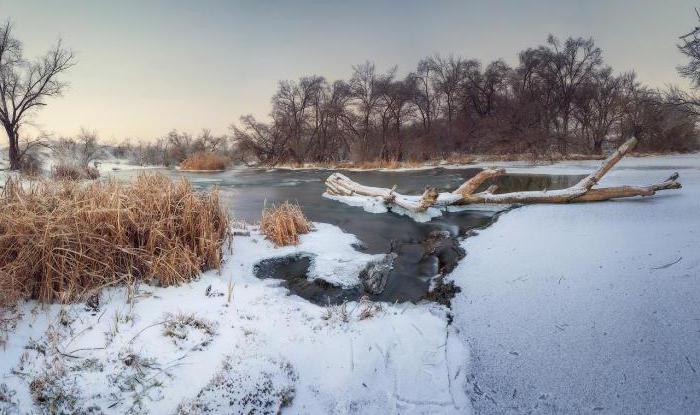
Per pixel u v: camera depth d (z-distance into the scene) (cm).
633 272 480
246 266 609
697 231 612
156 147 5053
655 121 3080
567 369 336
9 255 458
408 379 339
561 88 3731
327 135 4069
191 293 482
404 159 3528
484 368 351
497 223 829
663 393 299
